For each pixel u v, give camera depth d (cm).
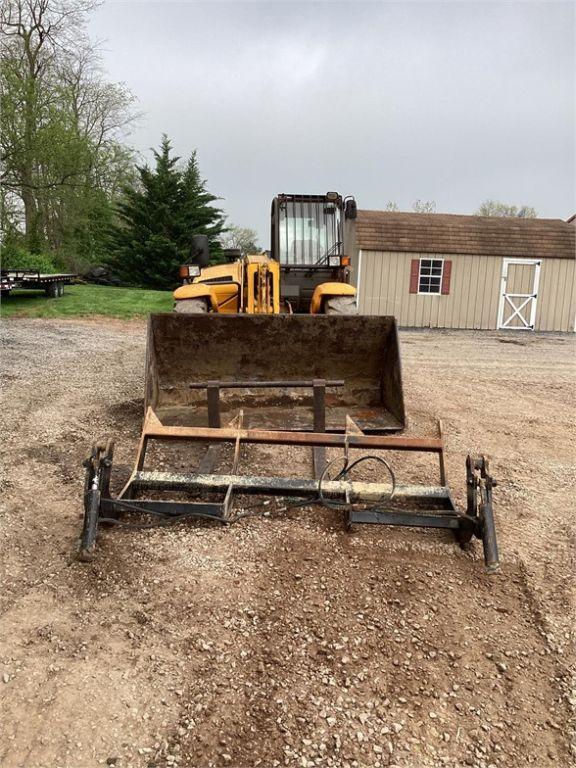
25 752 208
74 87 2717
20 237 2372
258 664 254
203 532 358
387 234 1714
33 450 497
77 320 1507
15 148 2083
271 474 456
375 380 561
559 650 270
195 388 470
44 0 2438
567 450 560
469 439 580
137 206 2859
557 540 372
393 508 365
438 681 249
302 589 306
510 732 226
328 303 723
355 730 223
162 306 1761
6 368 842
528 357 1185
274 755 212
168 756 209
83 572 314
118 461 470
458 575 325
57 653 255
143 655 256
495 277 1736
